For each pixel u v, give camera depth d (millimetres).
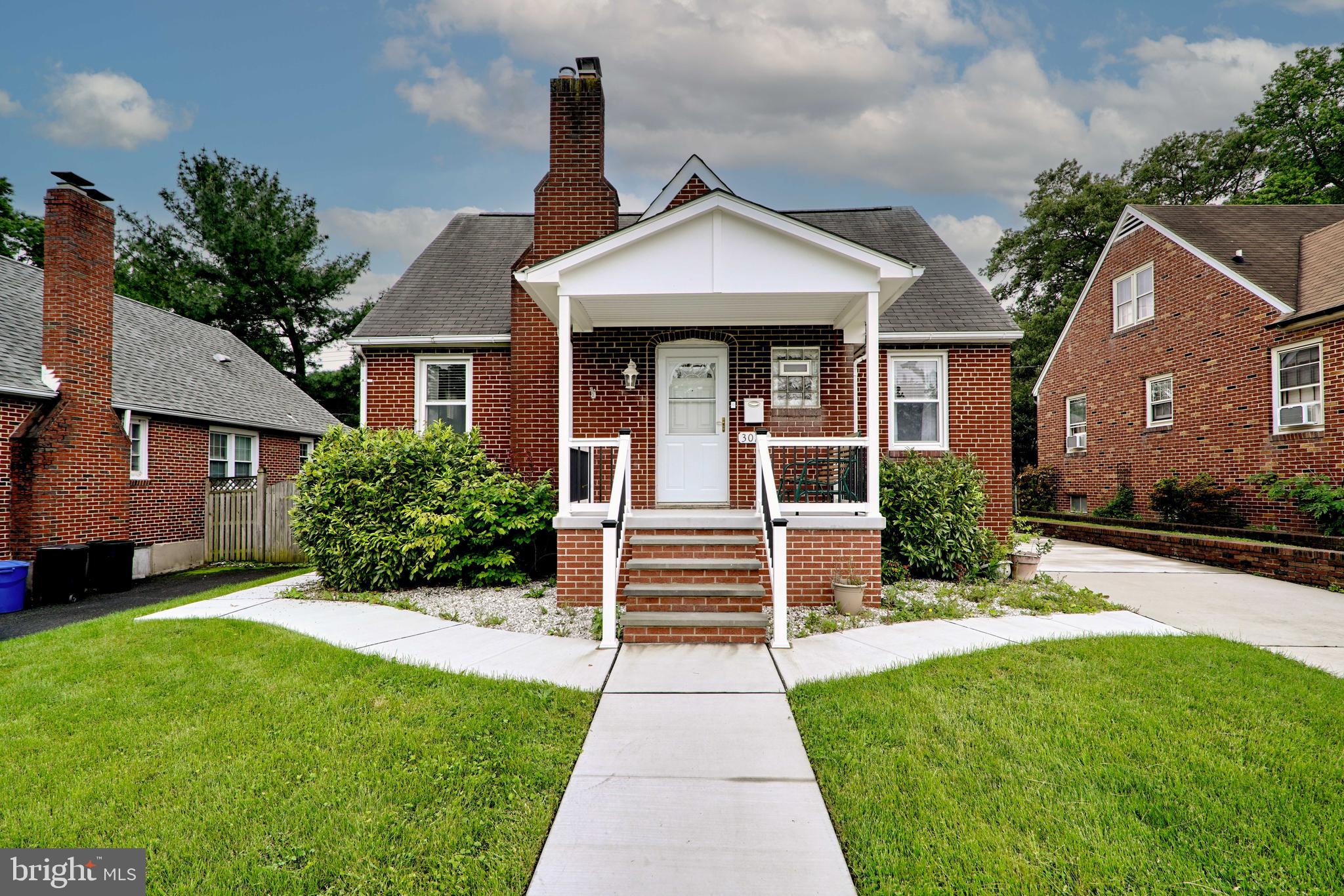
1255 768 3209
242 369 17703
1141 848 2621
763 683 4598
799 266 7016
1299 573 8531
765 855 2662
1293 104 20578
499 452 10602
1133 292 15570
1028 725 3730
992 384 10367
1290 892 2367
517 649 5480
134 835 2764
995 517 10273
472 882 2486
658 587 6031
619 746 3627
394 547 7832
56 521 10062
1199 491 12656
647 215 9867
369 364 10742
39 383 10188
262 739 3637
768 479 6719
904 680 4500
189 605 7371
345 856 2611
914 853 2627
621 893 2432
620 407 9234
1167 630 5867
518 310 9641
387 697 4254
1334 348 10445
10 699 4258
